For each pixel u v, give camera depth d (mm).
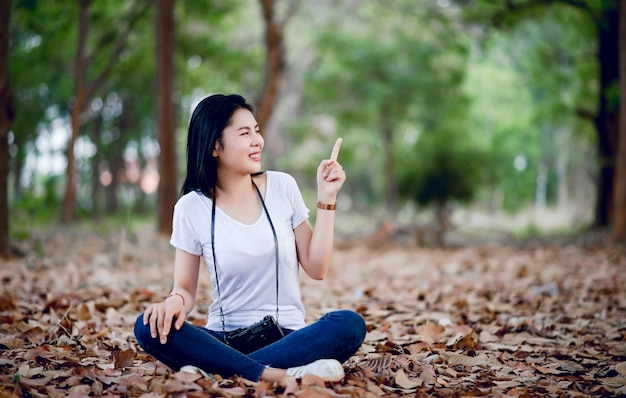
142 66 19750
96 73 20141
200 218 3154
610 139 16859
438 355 3648
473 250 11562
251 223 3143
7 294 5473
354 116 28234
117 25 17625
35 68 20250
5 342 3766
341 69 26266
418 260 9961
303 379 2834
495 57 29406
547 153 43594
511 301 5754
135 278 6902
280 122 32031
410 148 27891
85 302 5270
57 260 8070
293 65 27891
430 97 26109
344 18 26406
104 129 26656
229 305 3188
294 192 3254
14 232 8555
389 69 25641
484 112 34781
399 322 4844
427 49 25125
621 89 11414
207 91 21969
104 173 27812
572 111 18266
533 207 45938
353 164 39656
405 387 3045
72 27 17719
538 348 4027
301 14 26094
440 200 25781
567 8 17219
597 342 4156
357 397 2793
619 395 2973
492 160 27609
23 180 22344
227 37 20812
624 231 11453
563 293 6094
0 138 8266
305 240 3268
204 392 2805
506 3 16094
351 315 3047
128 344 3938
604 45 16484
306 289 7039
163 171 13289
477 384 3182
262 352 3020
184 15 17672
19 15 15328
